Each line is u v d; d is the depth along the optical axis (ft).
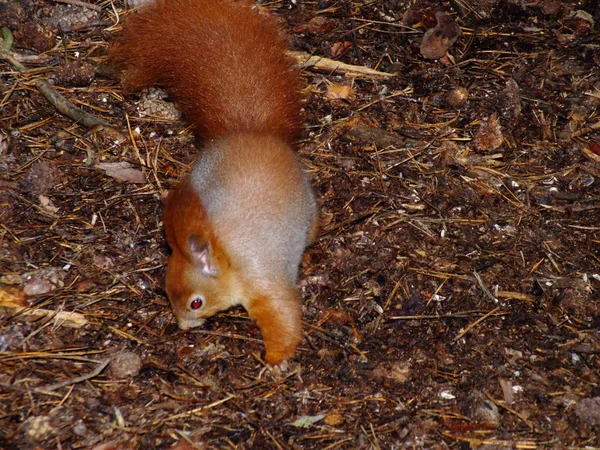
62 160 35.73
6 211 33.12
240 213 29.40
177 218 28.35
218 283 29.01
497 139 38.37
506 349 29.84
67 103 37.60
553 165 37.78
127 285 31.17
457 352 29.73
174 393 27.63
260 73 36.47
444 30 42.78
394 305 31.35
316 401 27.86
